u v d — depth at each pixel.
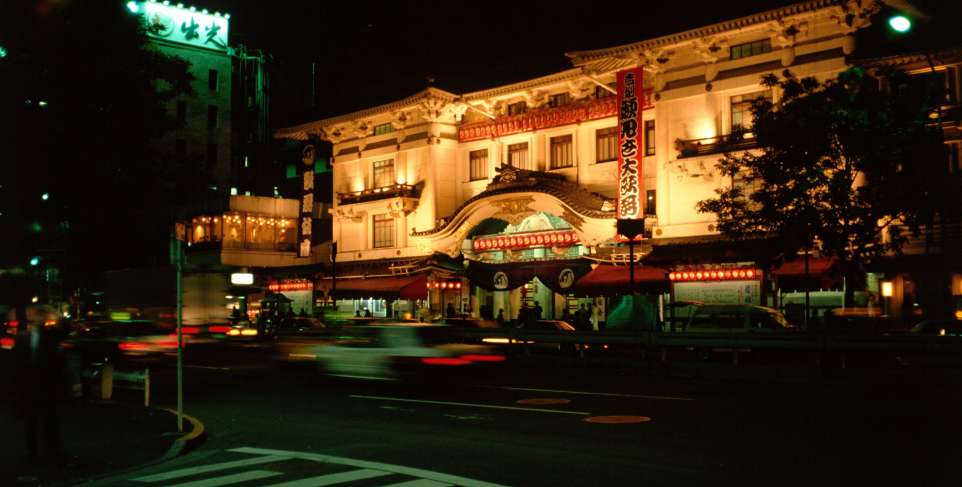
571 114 36.84
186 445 11.92
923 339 18.89
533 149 38.53
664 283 30.98
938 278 27.08
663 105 33.00
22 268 20.80
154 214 21.31
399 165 43.56
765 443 11.03
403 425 13.58
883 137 22.31
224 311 32.31
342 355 20.62
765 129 24.38
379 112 43.72
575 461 10.12
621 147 33.09
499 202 37.78
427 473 9.62
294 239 56.19
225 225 52.69
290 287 49.16
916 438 11.18
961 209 22.67
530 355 26.53
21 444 12.07
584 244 35.06
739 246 29.34
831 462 9.71
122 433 12.91
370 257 45.03
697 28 30.91
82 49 18.30
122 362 28.08
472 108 40.94
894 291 27.95
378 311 45.34
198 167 22.02
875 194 22.70
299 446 11.93
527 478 9.20
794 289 27.98
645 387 18.88
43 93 18.38
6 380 16.17
